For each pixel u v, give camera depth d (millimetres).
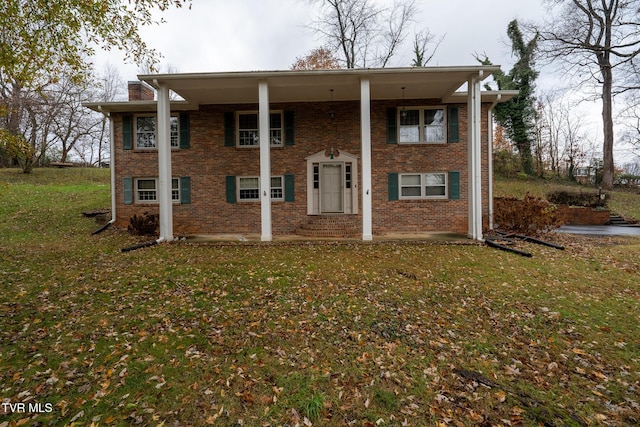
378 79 9891
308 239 10422
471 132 9969
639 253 8430
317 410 2912
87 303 5113
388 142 12195
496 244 9078
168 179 10133
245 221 12469
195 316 4734
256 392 3150
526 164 23688
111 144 12578
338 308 5047
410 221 12266
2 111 8070
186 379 3328
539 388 3236
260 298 5418
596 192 17328
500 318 4750
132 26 8094
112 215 12531
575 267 7164
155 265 7234
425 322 4621
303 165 12414
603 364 3648
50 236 10586
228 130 12375
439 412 2898
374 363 3646
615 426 2736
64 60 8109
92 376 3344
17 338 4039
